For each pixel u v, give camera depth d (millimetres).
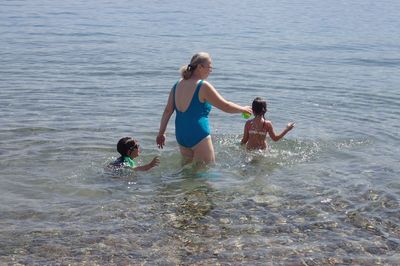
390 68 17359
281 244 5090
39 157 7539
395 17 40281
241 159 7766
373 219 5672
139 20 32906
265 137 8195
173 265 4672
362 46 23516
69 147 8008
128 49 20078
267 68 16562
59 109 10352
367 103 11711
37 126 9055
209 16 37469
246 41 23938
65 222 5496
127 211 5812
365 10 47156
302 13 42344
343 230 5406
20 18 30797
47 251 4879
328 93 12781
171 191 6453
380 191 6461
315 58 19312
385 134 9156
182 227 5434
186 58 18234
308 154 8016
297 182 6789
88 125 9266
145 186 6621
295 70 16375
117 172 7035
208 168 7355
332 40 25531
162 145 7828
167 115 7770
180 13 39531
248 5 50875
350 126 9656
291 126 8336
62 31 25359
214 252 4914
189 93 7453
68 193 6320
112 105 10898
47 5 42219
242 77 14789
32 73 14328
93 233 5254
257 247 5020
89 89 12469
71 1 48719
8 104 10641
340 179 6902
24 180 6684
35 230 5289
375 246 5074
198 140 7449
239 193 6395
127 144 7262
